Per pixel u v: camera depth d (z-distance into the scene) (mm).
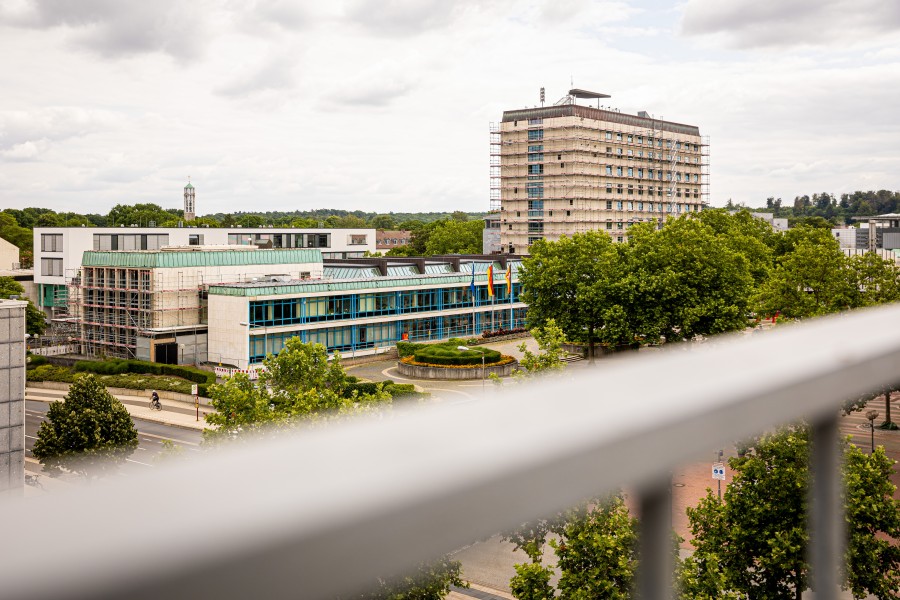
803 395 2643
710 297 60031
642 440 2020
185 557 1219
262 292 70125
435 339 84062
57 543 1151
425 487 1503
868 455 19766
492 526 1642
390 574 1467
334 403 27969
